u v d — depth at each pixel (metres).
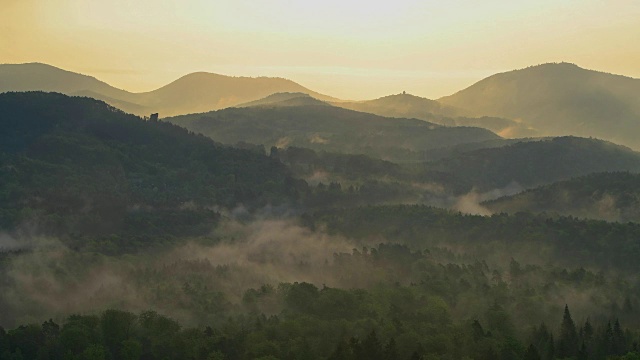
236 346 148.50
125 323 152.62
